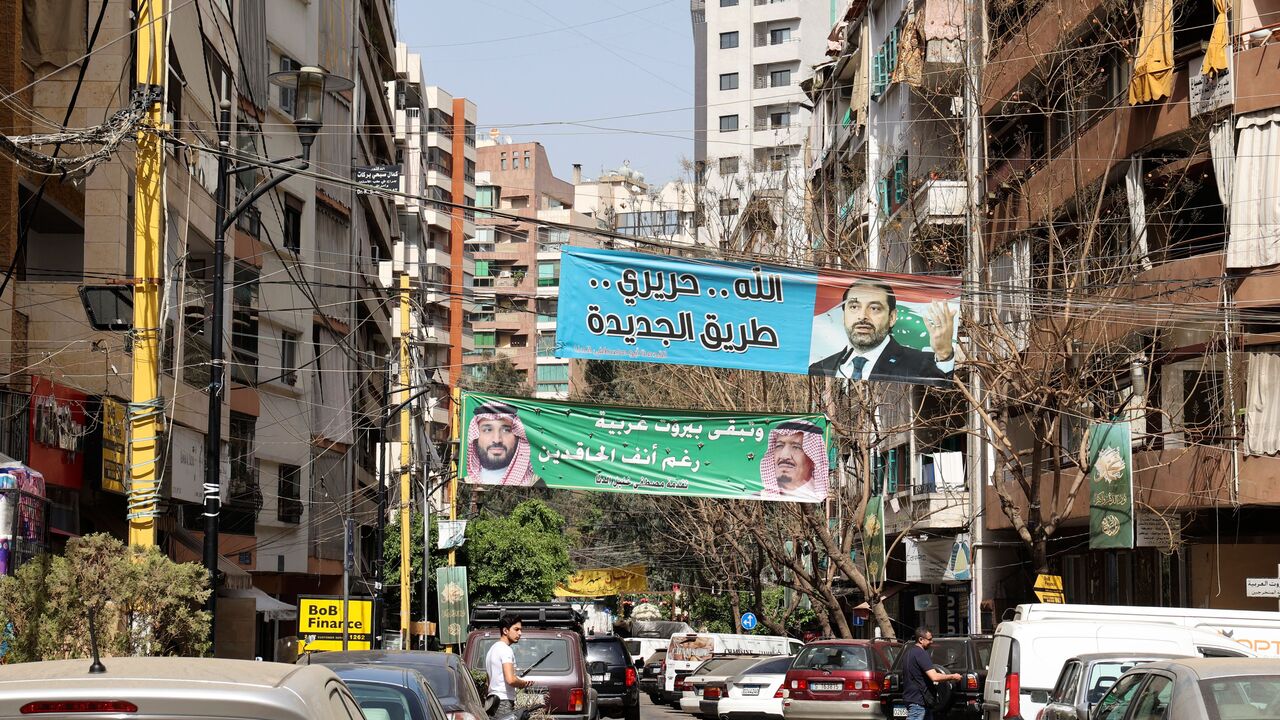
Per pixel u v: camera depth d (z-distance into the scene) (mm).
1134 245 24062
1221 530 24047
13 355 21141
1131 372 24172
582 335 16953
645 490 21500
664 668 38344
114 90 22109
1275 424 21375
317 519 37781
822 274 17656
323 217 38094
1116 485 21484
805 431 21891
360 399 44938
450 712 10477
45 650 11102
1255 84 21906
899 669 22812
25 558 12688
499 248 111688
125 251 22031
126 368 21562
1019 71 28750
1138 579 27797
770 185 36750
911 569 36844
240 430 31391
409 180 66188
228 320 28922
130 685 3721
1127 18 25266
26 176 21578
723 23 89375
